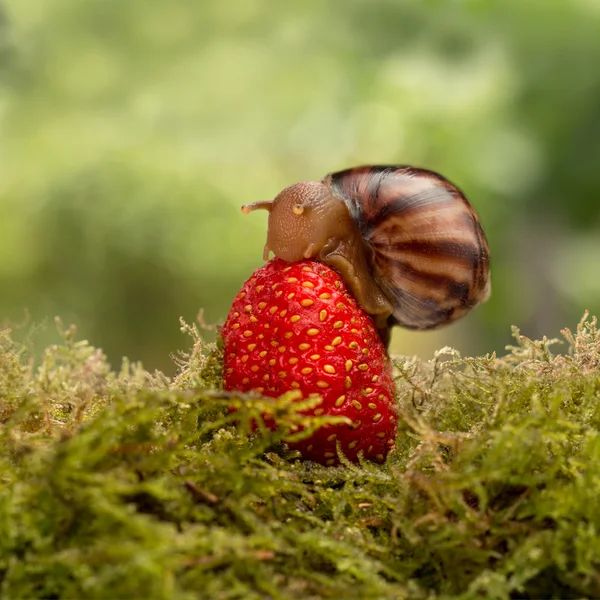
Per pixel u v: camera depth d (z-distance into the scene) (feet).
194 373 1.17
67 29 5.17
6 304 4.85
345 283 1.19
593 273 4.84
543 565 1.04
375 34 4.97
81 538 1.03
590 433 1.08
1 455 1.10
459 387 1.22
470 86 4.65
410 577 1.07
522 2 4.64
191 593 1.02
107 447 1.05
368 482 1.12
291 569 1.05
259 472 1.09
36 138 5.15
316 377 1.15
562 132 4.73
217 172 5.25
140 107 5.15
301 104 5.03
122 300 5.02
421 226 1.20
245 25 5.17
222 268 5.17
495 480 1.08
